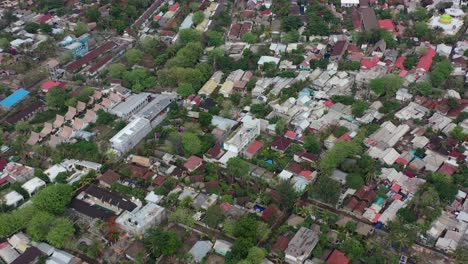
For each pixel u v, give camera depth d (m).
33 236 158.62
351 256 149.50
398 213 165.75
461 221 164.25
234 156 196.25
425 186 176.50
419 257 153.12
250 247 151.38
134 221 163.88
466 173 183.50
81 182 184.88
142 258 151.00
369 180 182.88
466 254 148.00
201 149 199.25
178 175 189.50
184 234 165.50
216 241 159.00
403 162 191.50
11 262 152.12
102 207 177.12
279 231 161.00
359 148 193.62
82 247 159.00
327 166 184.50
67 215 171.75
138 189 182.12
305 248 151.25
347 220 165.50
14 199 178.50
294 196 170.38
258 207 174.12
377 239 159.75
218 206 166.50
